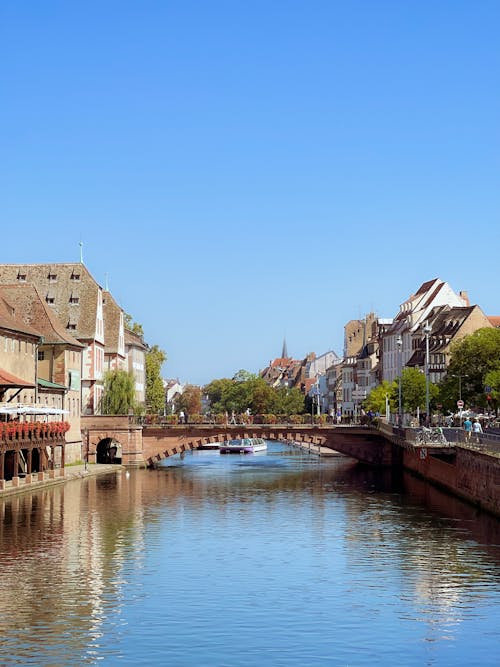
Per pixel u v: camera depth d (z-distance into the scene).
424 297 186.25
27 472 87.50
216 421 127.75
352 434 125.44
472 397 126.69
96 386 136.62
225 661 34.19
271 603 41.94
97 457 129.25
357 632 37.59
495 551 53.69
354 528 62.84
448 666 33.75
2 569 49.03
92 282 139.75
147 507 74.75
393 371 197.25
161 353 196.62
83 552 53.91
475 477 71.19
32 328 113.69
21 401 99.50
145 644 36.06
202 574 47.91
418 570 48.66
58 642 36.28
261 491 89.31
